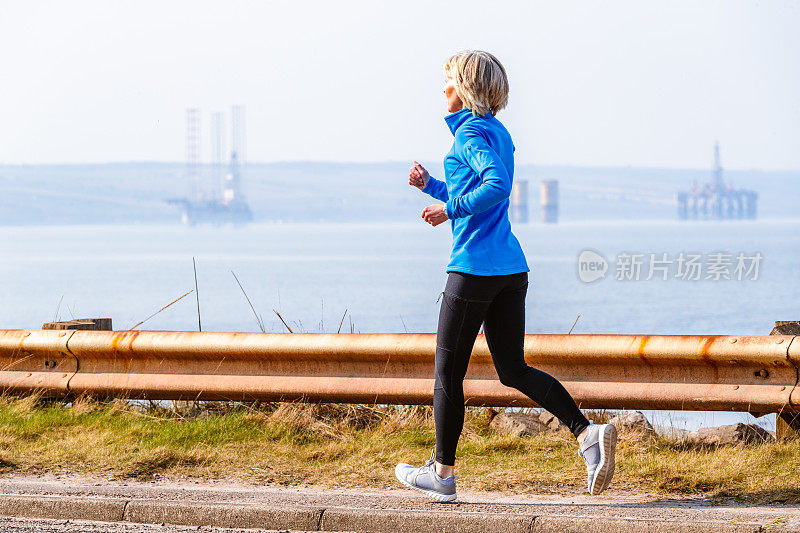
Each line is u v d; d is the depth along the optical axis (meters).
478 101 11.55
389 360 15.96
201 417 17.20
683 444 14.98
